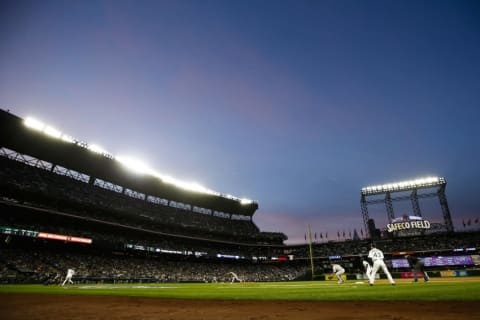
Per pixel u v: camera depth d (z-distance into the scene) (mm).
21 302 11375
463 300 6992
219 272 59406
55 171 50281
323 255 68375
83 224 48062
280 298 9930
